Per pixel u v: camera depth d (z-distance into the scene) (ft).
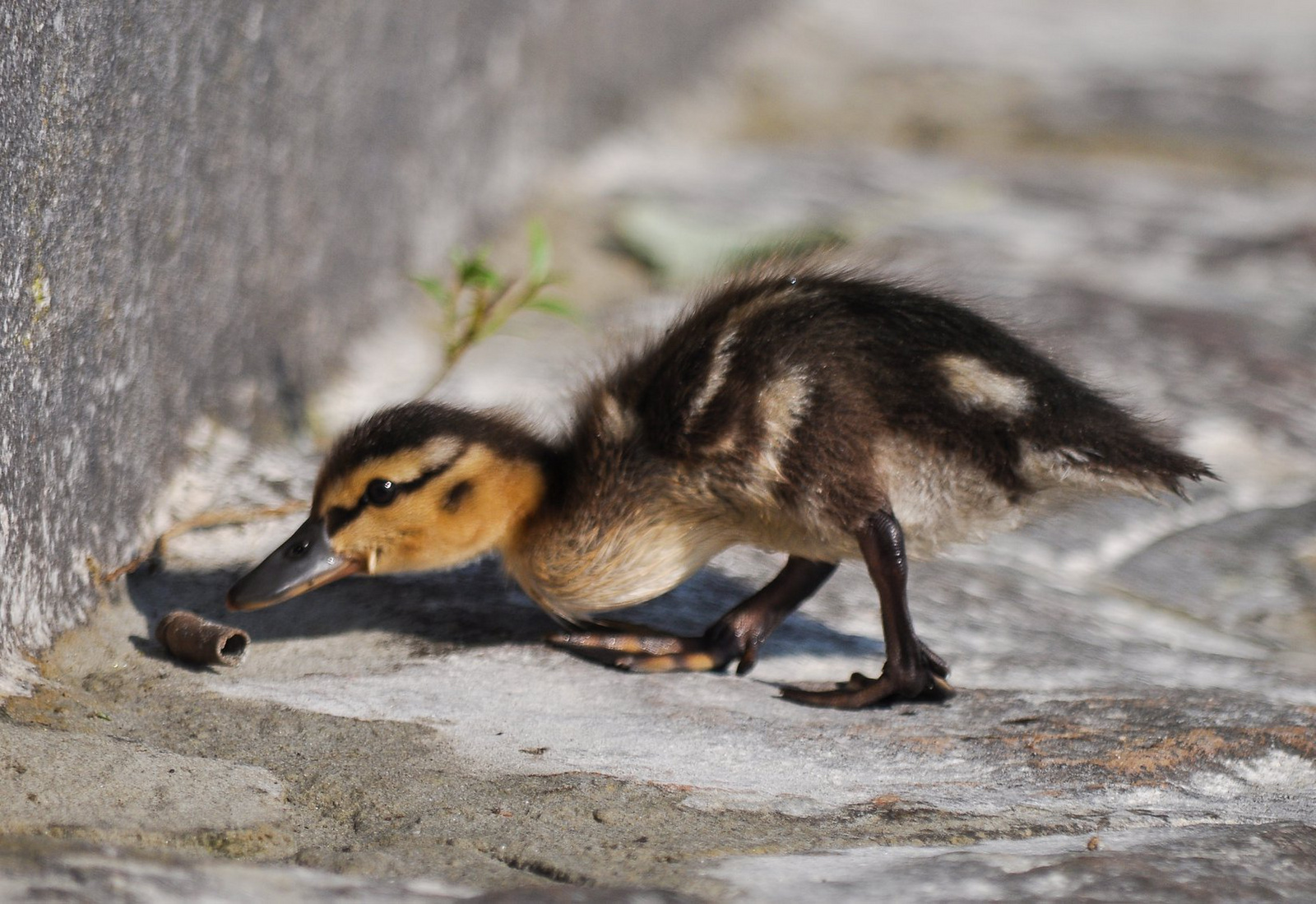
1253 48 107.14
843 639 27.73
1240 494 37.96
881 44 99.30
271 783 19.02
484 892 15.16
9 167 21.58
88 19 24.45
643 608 28.35
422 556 26.32
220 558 28.17
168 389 29.48
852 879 16.19
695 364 25.82
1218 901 15.83
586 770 20.17
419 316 43.83
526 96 55.01
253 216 33.55
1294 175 73.61
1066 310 48.44
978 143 77.20
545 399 37.93
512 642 25.96
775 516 25.35
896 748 22.07
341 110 38.27
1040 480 25.62
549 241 52.47
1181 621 31.73
